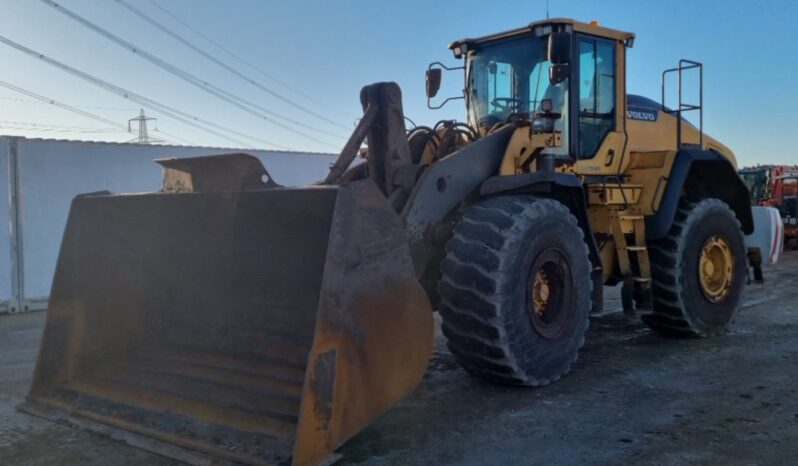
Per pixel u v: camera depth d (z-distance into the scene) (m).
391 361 3.66
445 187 4.56
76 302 4.62
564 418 4.22
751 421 4.13
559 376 4.88
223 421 3.71
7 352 6.50
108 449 3.74
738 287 6.77
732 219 6.71
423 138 5.16
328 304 3.33
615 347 6.15
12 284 9.08
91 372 4.62
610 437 3.90
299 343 4.08
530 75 5.80
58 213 9.42
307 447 3.19
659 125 6.82
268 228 4.09
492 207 4.61
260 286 4.35
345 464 3.57
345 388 3.39
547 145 5.21
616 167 6.16
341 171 4.24
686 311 6.23
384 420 4.22
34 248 9.23
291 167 11.41
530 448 3.75
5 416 4.34
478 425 4.11
